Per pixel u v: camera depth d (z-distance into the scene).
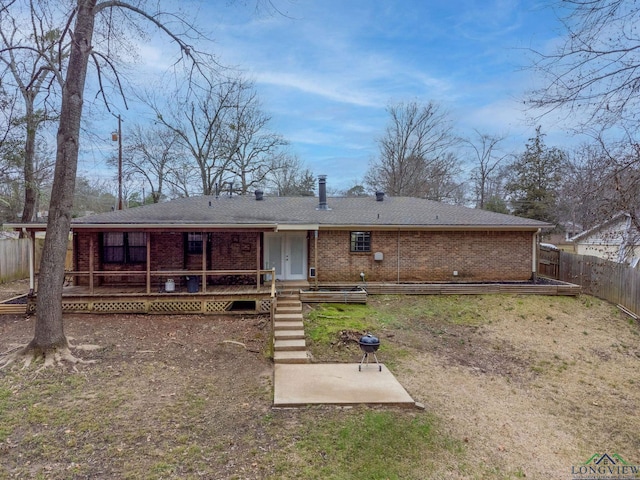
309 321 11.48
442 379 8.38
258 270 12.70
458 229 15.55
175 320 11.73
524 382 8.62
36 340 8.26
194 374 7.94
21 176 18.45
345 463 5.18
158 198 31.72
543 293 14.53
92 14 8.50
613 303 13.98
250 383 7.64
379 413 6.56
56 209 8.39
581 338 11.31
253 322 11.64
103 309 12.16
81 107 8.66
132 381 7.44
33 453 5.11
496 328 11.73
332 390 7.29
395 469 5.14
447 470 5.23
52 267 8.36
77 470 4.78
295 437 5.72
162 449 5.30
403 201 19.14
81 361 8.17
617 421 7.16
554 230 33.19
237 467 4.98
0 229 24.89
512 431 6.52
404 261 15.65
